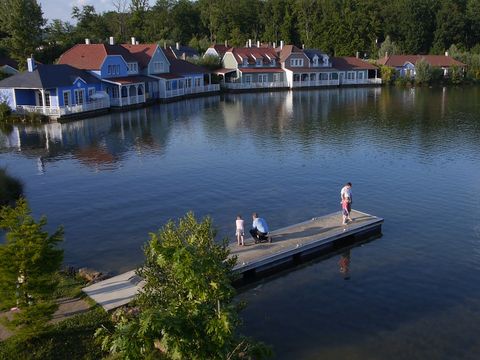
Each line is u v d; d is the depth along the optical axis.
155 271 13.59
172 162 41.91
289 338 17.28
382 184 35.44
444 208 30.31
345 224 26.05
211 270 11.46
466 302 19.58
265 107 76.62
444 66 121.69
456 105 79.19
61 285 19.22
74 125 58.84
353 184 35.50
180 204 31.25
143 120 62.97
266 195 33.03
